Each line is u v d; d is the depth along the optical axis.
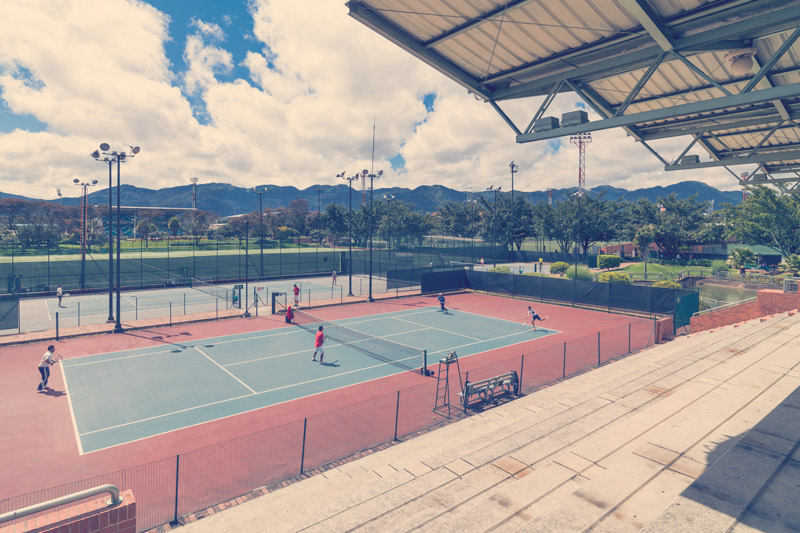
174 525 9.16
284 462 11.66
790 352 9.34
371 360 21.14
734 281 44.19
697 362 12.36
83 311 32.62
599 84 13.02
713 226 63.59
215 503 9.91
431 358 21.48
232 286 46.97
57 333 24.44
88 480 10.89
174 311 32.97
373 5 9.95
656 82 12.79
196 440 13.02
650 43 9.88
